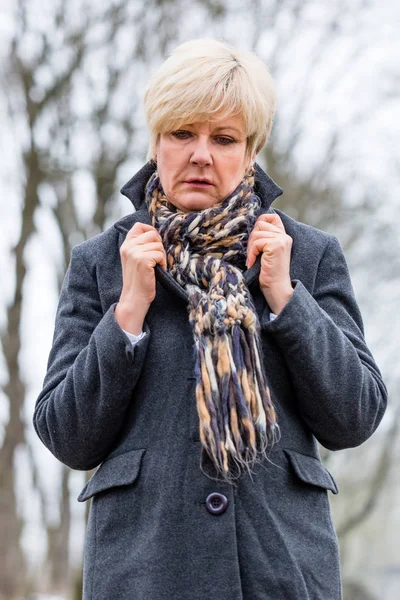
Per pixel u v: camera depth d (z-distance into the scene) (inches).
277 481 143.2
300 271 156.4
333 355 146.3
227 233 147.9
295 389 147.7
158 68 151.0
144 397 146.9
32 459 983.0
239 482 141.8
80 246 164.1
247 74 148.9
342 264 161.5
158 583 138.6
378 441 928.9
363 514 940.6
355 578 994.7
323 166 776.3
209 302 142.6
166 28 668.7
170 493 141.2
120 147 672.4
